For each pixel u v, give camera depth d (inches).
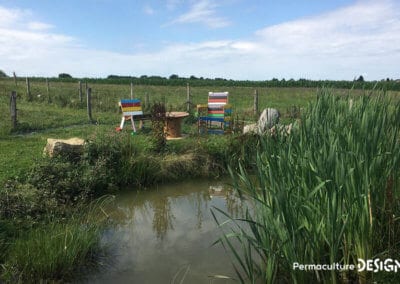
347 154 144.2
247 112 567.2
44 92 952.9
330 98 192.2
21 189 233.0
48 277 163.2
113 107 673.0
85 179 269.0
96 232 199.2
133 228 227.9
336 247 132.8
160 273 170.6
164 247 198.1
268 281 139.9
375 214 149.8
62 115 586.6
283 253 137.9
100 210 249.9
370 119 158.2
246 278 162.7
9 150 339.0
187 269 173.5
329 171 138.9
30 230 193.2
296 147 168.7
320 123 175.3
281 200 132.6
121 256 187.3
